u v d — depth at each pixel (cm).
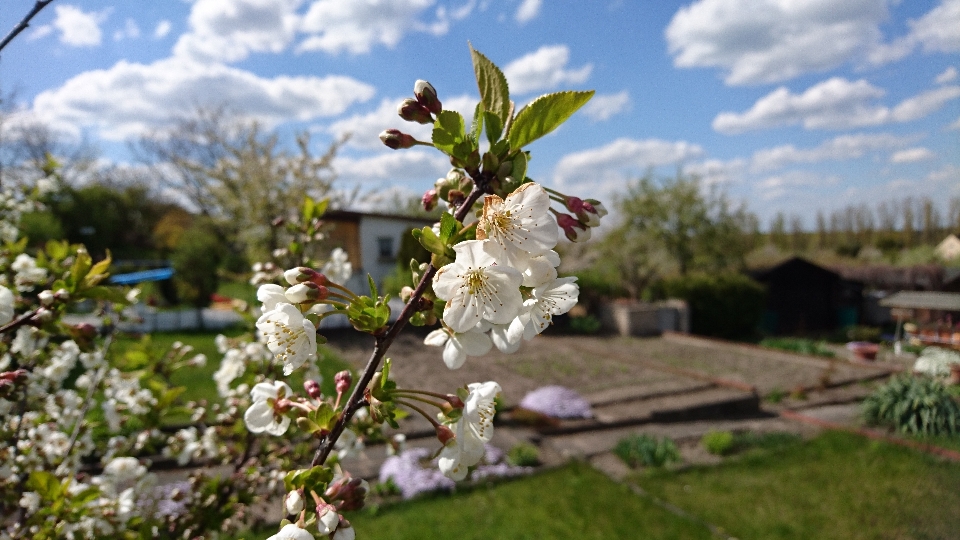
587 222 132
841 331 2150
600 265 2283
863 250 3962
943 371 910
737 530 547
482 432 139
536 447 802
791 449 784
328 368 1112
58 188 503
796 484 659
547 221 113
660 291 2059
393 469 679
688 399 1019
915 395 825
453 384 1102
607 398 1019
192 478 283
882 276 2195
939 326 1138
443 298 113
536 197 114
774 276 2234
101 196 3050
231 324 1617
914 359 1262
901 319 1259
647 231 2305
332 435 128
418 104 128
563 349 1508
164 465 640
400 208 2991
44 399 279
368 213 2091
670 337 1761
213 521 273
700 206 2333
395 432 389
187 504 285
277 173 1734
